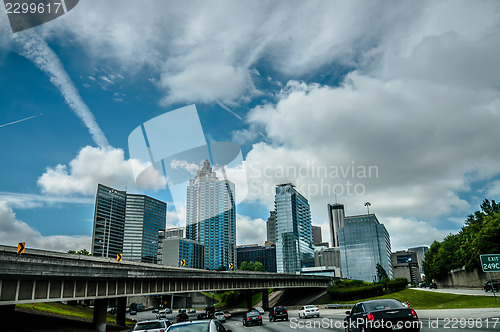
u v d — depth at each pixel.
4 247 33.41
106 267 42.38
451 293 72.94
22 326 35.28
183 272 59.09
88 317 57.56
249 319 38.97
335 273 181.00
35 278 33.66
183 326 11.25
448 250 109.94
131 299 160.88
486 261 38.28
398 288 98.44
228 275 71.94
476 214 109.44
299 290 117.88
